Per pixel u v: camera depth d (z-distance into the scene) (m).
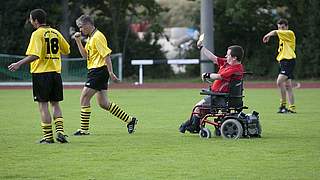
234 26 97.62
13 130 32.16
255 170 21.17
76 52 96.38
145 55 100.44
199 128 29.52
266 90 66.75
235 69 28.41
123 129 32.66
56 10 93.75
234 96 28.56
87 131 30.61
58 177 20.22
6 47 93.56
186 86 76.19
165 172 20.92
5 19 93.69
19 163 22.58
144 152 24.88
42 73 26.97
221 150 25.23
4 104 49.56
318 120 36.66
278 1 95.69
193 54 99.12
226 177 20.11
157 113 41.44
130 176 20.33
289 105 41.56
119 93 63.97
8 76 83.25
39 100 27.20
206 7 83.75
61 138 27.45
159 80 92.69
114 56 86.75
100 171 21.12
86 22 30.42
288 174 20.50
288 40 41.72
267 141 27.67
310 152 24.70
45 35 26.94
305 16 94.75
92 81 30.42
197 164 22.28
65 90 70.00
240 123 28.45
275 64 94.25
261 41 97.81
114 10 98.81
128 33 100.44
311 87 71.62
